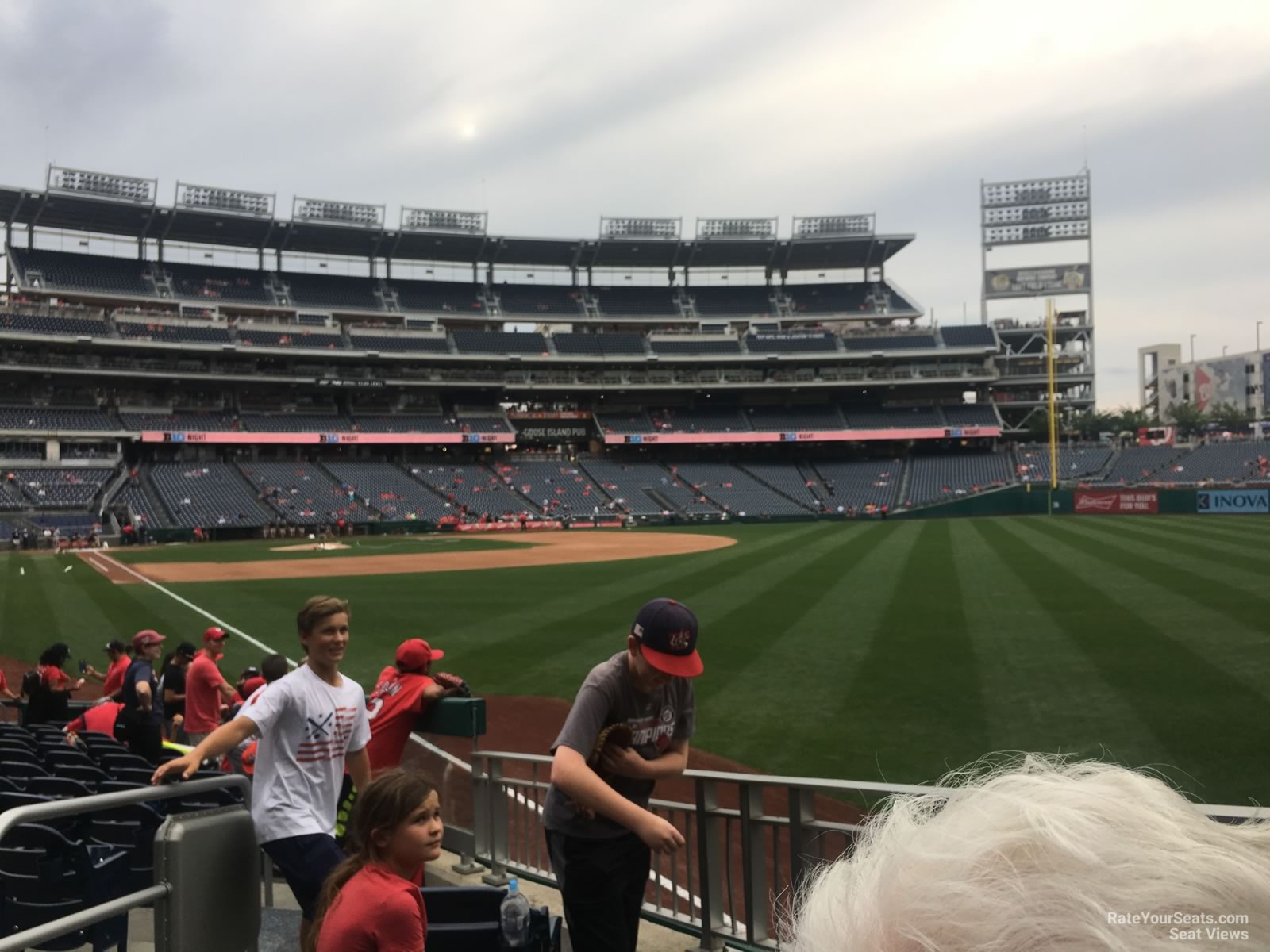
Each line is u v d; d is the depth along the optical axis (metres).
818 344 75.81
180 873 3.60
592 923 3.58
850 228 77.31
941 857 0.89
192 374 62.47
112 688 11.53
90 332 60.31
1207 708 11.07
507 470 71.94
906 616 19.19
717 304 79.06
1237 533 37.97
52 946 4.89
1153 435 85.94
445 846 6.43
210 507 57.69
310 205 68.44
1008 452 73.56
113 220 63.66
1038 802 0.90
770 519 65.56
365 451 71.25
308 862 4.14
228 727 4.07
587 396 77.69
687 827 5.01
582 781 3.19
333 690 4.40
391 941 2.89
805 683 13.52
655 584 27.59
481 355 70.44
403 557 41.09
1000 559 30.20
